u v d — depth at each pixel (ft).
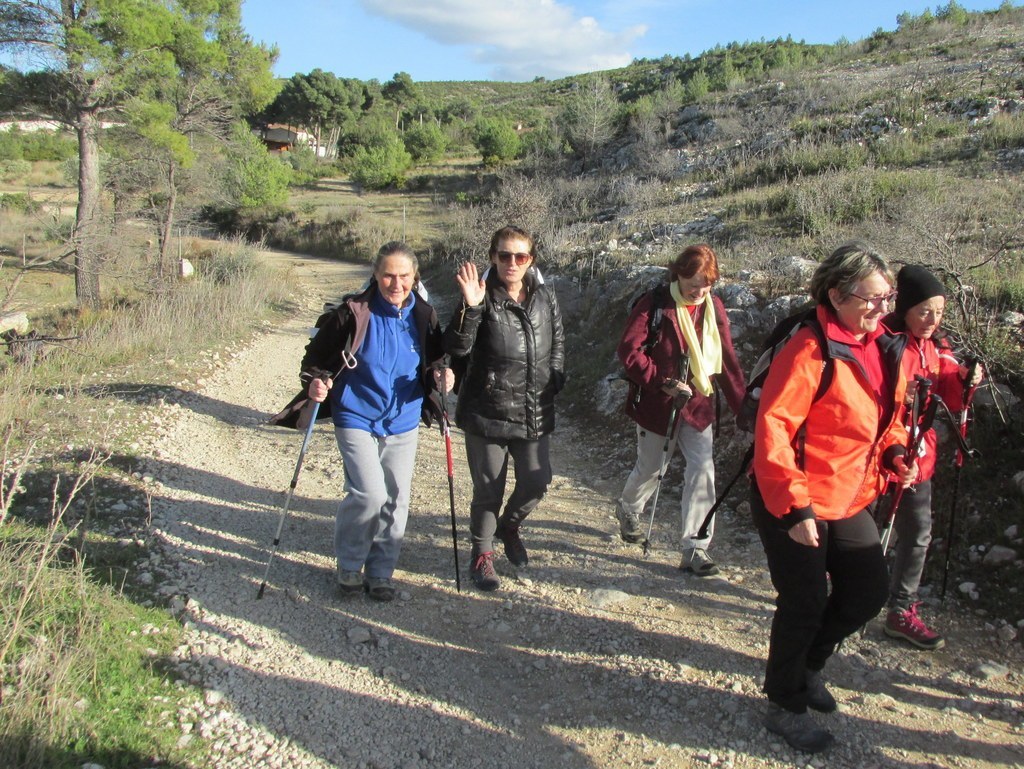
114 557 14.21
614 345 28.94
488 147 134.00
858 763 9.62
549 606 13.58
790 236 34.24
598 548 15.87
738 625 12.84
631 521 15.71
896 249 22.91
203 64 62.18
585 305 34.24
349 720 10.55
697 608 13.42
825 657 10.19
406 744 10.16
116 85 54.24
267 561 15.03
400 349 13.38
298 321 46.65
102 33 53.88
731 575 14.61
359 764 9.74
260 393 29.68
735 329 24.32
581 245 43.06
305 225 106.01
